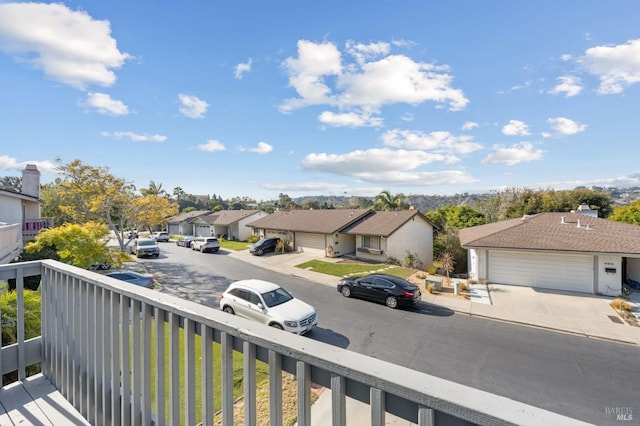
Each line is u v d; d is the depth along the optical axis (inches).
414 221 936.9
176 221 2000.5
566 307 440.5
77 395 88.1
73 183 755.4
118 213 971.3
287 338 43.3
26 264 102.2
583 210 706.2
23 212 725.3
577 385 245.6
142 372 65.4
